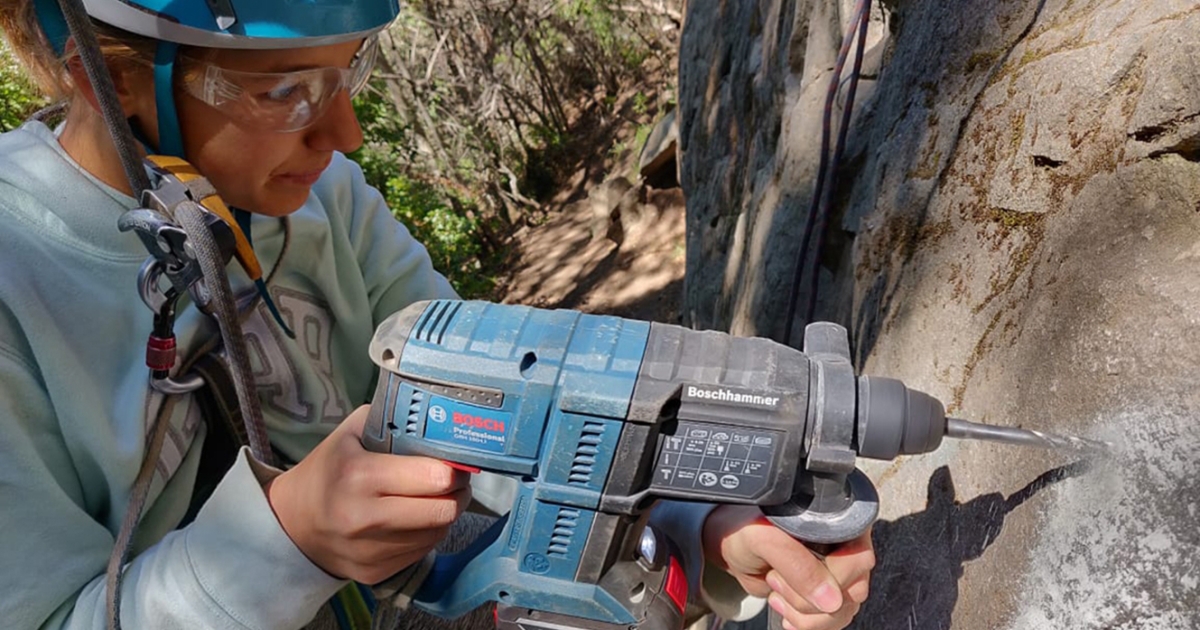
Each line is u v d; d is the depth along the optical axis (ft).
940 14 5.07
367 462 2.80
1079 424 2.82
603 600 2.99
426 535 2.87
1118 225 2.98
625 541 3.00
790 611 3.09
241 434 3.51
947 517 3.59
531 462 2.84
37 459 2.92
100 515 3.27
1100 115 3.25
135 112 3.03
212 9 2.70
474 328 2.90
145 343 3.17
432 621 4.03
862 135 6.26
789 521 2.90
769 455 2.69
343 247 4.11
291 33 2.80
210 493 3.59
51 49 2.92
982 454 3.42
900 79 5.50
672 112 28.53
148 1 2.70
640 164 29.35
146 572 2.93
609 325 2.87
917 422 2.68
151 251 2.82
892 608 3.85
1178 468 2.38
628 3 38.70
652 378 2.70
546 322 2.90
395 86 34.73
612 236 30.17
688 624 3.76
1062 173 3.42
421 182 34.73
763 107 9.75
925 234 4.46
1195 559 2.30
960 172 4.26
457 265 31.83
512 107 43.57
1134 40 3.16
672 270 27.32
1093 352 2.85
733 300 9.87
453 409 2.83
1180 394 2.45
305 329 3.93
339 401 4.05
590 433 2.75
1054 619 2.73
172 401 3.23
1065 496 2.79
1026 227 3.58
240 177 3.16
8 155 3.06
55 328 2.95
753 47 10.59
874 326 4.93
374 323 4.49
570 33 41.50
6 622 2.85
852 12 7.27
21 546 2.88
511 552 3.07
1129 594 2.45
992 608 3.08
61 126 3.24
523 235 37.11
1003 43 4.31
